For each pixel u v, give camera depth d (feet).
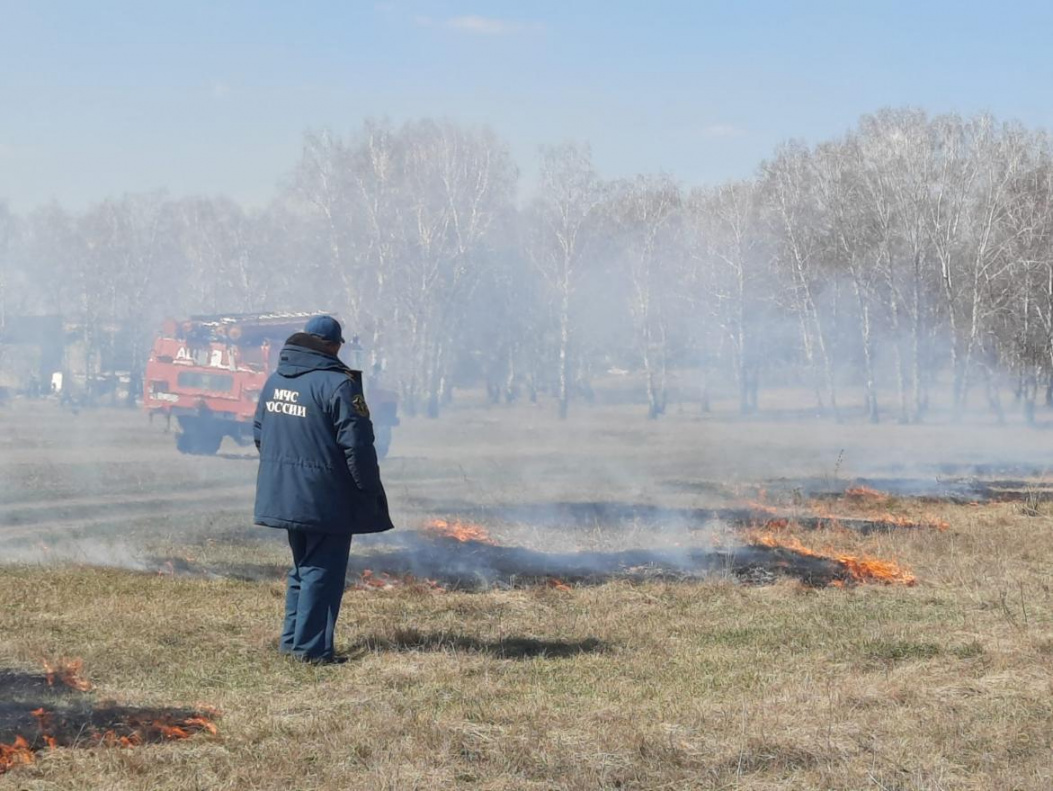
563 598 31.55
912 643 25.96
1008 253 145.18
